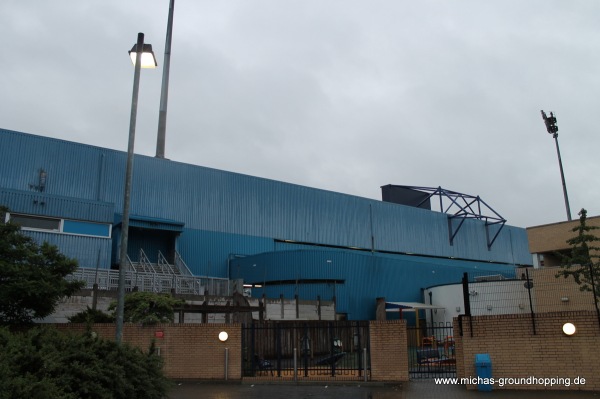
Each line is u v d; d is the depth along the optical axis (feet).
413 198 276.00
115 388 34.91
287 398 50.39
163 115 195.52
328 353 108.68
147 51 53.67
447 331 144.97
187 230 181.37
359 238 232.12
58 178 157.58
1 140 150.41
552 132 144.05
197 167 190.29
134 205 170.91
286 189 214.90
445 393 50.60
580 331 50.11
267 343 98.84
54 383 30.22
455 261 265.95
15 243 71.31
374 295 183.42
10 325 66.28
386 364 59.82
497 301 76.48
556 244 103.81
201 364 64.34
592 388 48.88
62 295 72.02
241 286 123.44
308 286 173.27
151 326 66.18
